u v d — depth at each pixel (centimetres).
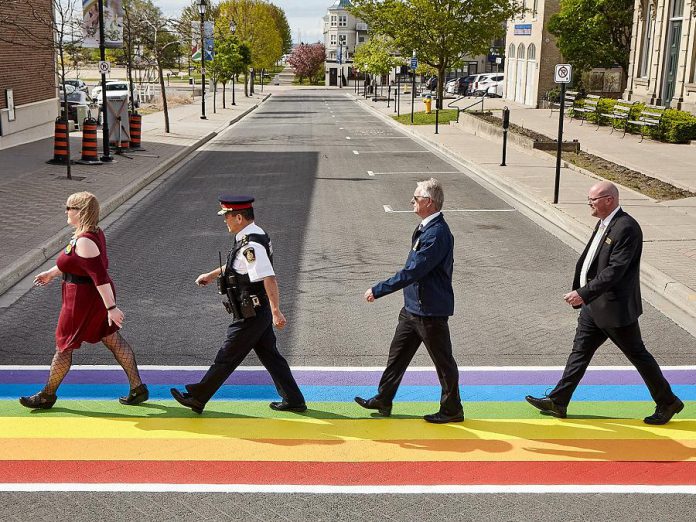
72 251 635
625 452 598
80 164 2192
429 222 619
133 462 572
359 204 1698
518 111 4231
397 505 514
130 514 500
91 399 695
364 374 768
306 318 938
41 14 2819
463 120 3622
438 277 621
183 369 775
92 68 9912
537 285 1091
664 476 559
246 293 631
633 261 622
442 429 639
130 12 3928
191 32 4484
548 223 1523
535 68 4662
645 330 909
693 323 937
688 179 1880
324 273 1140
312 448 599
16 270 1093
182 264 1180
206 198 1772
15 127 2658
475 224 1509
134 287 1058
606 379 765
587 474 561
